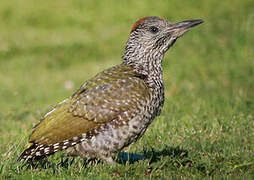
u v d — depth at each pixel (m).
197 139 15.60
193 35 32.97
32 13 44.47
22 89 27.17
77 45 36.56
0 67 32.53
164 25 13.49
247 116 18.47
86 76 29.97
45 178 11.87
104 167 12.41
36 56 34.88
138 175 12.33
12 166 12.37
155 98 12.86
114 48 35.81
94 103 12.16
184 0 42.69
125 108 12.21
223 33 32.94
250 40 31.25
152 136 15.66
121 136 12.28
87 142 12.19
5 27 41.91
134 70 13.20
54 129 12.05
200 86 25.02
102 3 45.72
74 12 44.56
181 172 12.73
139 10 43.16
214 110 19.75
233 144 14.95
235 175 12.29
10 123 19.55
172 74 27.02
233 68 27.38
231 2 40.09
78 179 11.62
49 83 28.81
